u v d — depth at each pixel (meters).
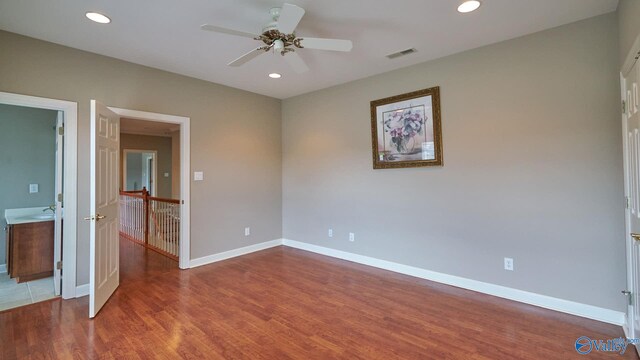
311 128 4.72
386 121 3.80
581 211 2.60
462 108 3.22
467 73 3.18
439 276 3.42
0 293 3.14
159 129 7.20
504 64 2.96
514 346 2.17
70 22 2.54
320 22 2.59
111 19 2.50
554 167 2.72
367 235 4.08
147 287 3.31
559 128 2.69
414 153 3.57
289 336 2.33
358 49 3.14
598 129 2.52
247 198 4.66
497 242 3.03
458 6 2.35
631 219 2.23
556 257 2.72
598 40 2.51
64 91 2.98
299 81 4.18
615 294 2.46
